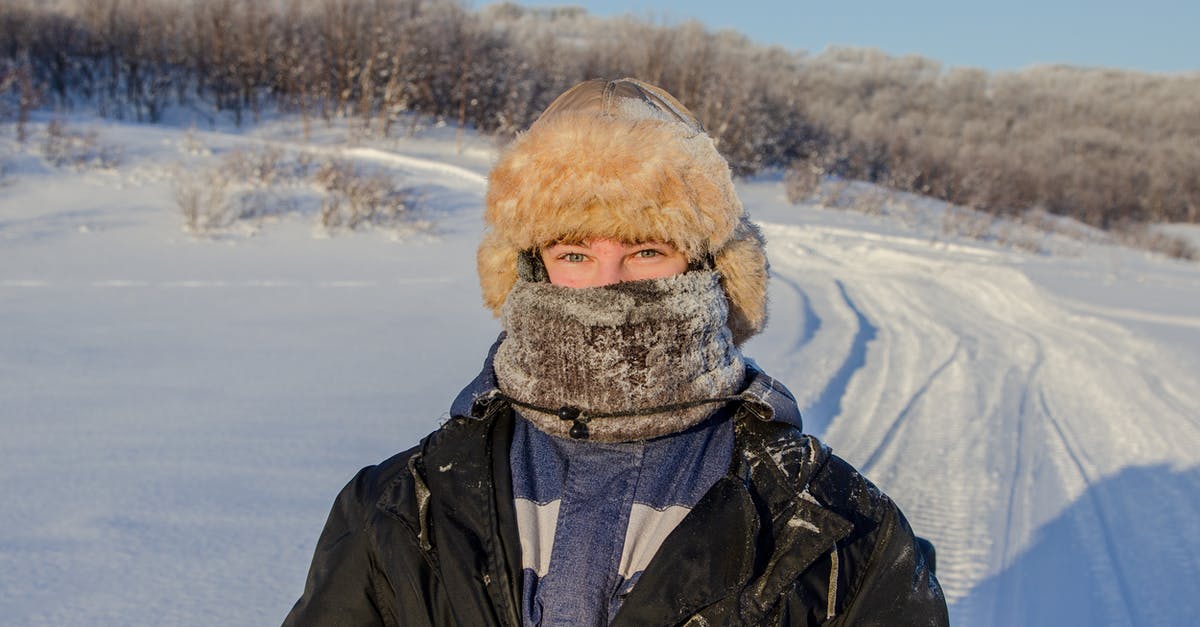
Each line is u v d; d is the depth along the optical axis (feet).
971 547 17.39
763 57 266.16
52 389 24.20
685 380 3.76
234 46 148.87
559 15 335.26
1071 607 14.99
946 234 109.50
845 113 234.79
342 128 138.51
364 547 4.21
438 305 43.39
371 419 22.39
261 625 12.17
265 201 72.23
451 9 160.25
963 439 25.13
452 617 3.86
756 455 3.96
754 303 4.24
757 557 3.75
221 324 35.50
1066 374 37.32
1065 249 114.42
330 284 48.44
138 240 59.06
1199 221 219.20
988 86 322.55
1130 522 18.97
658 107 4.21
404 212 74.69
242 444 19.70
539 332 3.76
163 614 12.24
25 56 128.06
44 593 12.56
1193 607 14.99
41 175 73.82
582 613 3.59
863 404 28.25
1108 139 266.36
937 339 44.27
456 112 151.74
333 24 149.38
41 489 16.38
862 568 3.93
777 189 132.36
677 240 3.84
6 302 38.34
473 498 3.90
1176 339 44.37
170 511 15.66
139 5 149.79
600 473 3.83
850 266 77.82
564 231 3.82
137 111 141.49
